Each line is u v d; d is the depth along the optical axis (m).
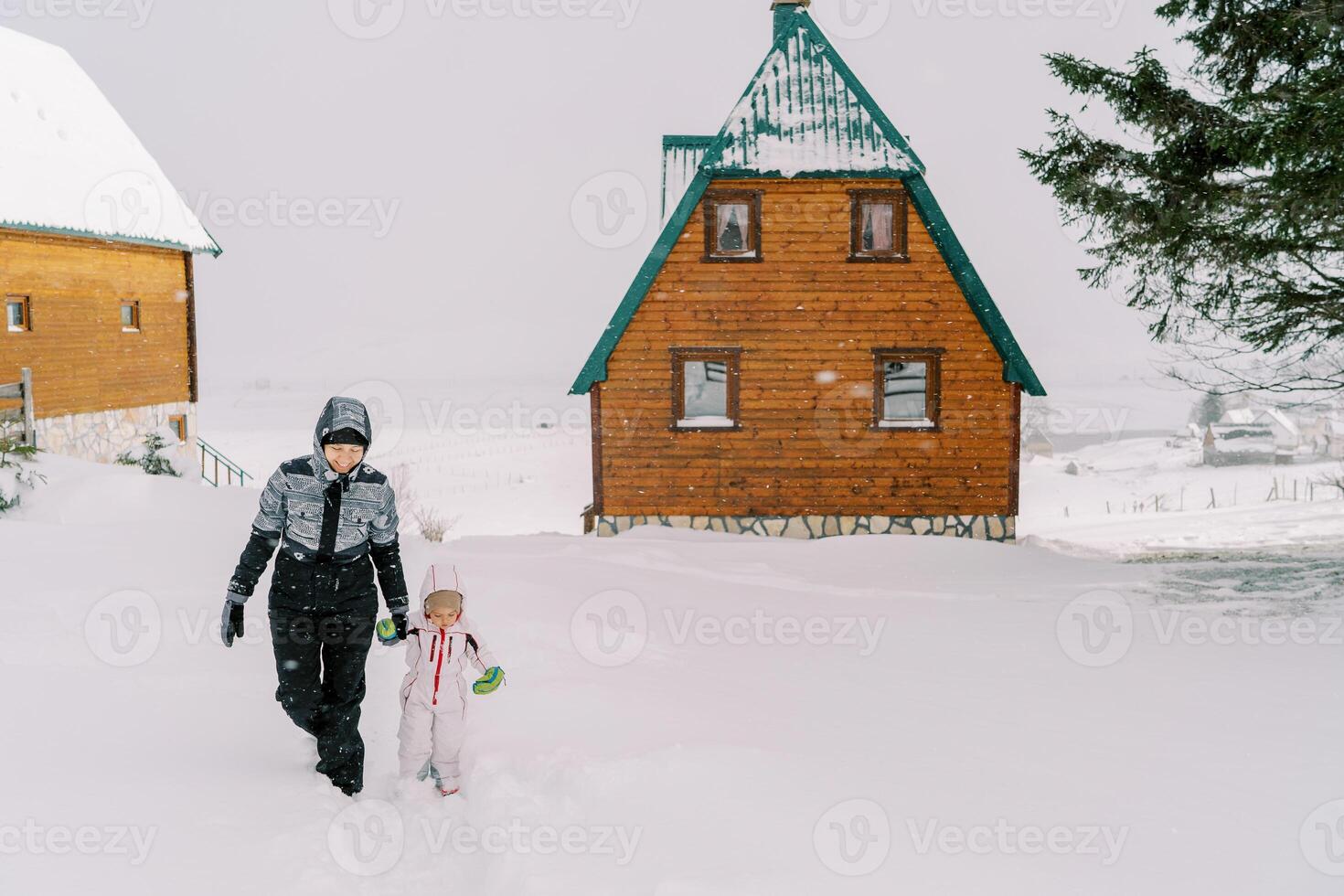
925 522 16.67
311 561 4.43
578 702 5.50
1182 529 27.39
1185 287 12.82
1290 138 10.14
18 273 19.69
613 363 16.72
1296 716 5.57
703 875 3.35
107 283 22.50
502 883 3.45
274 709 5.17
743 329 16.58
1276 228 11.52
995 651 7.51
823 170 16.00
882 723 5.43
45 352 20.39
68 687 4.99
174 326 25.41
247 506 12.51
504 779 4.30
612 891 3.25
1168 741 5.12
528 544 12.98
